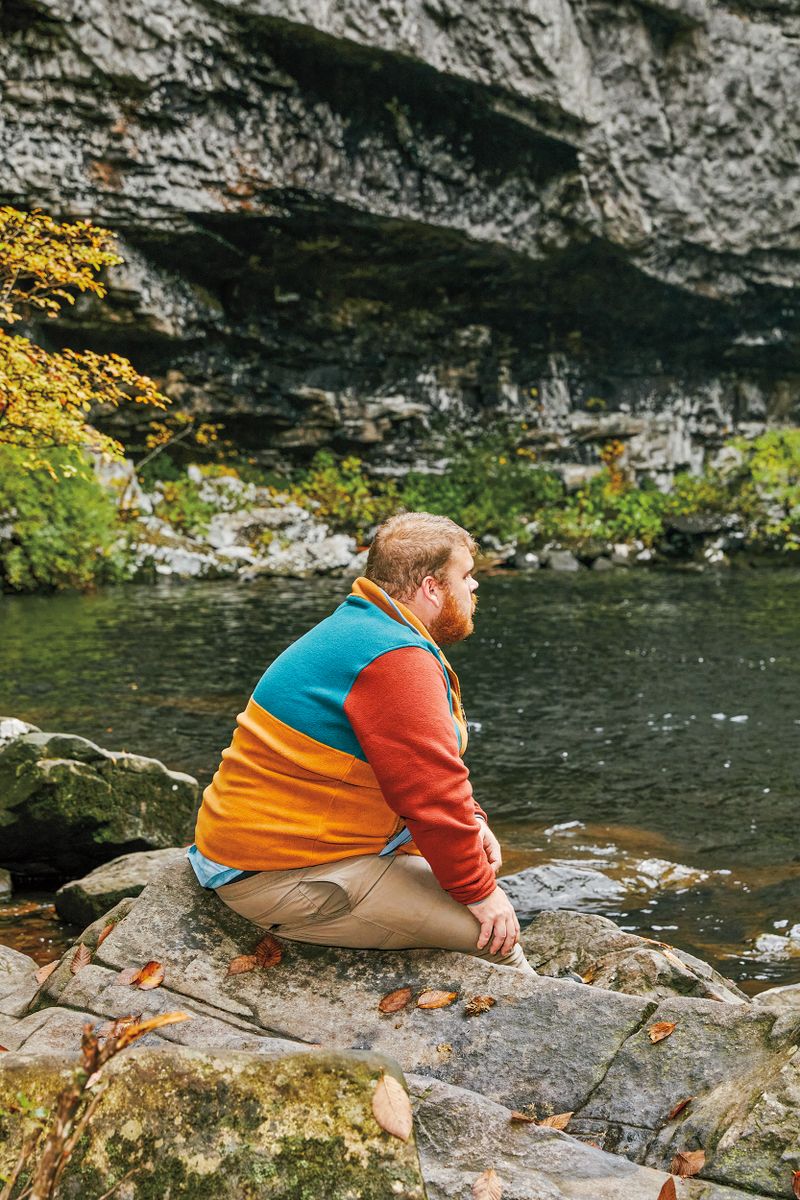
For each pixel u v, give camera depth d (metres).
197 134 15.11
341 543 17.88
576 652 10.59
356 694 2.39
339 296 18.81
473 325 20.38
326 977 2.54
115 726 7.66
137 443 18.28
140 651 10.42
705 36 17.58
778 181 19.08
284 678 2.49
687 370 22.61
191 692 8.74
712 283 19.86
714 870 5.13
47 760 4.76
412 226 16.98
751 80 18.12
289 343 18.77
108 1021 2.45
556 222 17.91
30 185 14.25
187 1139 1.65
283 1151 1.63
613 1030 2.34
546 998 2.42
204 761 6.86
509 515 19.48
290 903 2.51
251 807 2.49
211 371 18.23
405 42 14.95
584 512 20.08
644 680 9.31
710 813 5.98
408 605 2.56
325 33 14.57
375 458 20.44
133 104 14.52
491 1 15.39
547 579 16.88
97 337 16.83
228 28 14.40
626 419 21.61
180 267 16.92
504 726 7.84
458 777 2.38
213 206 15.59
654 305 20.33
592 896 4.81
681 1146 2.04
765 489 20.25
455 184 17.00
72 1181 1.62
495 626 12.18
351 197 16.27
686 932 4.43
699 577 17.08
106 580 15.59
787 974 4.01
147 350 17.56
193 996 2.51
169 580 16.03
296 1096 1.69
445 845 2.38
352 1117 1.66
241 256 17.02
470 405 21.19
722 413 23.00
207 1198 1.60
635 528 19.70
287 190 15.90
